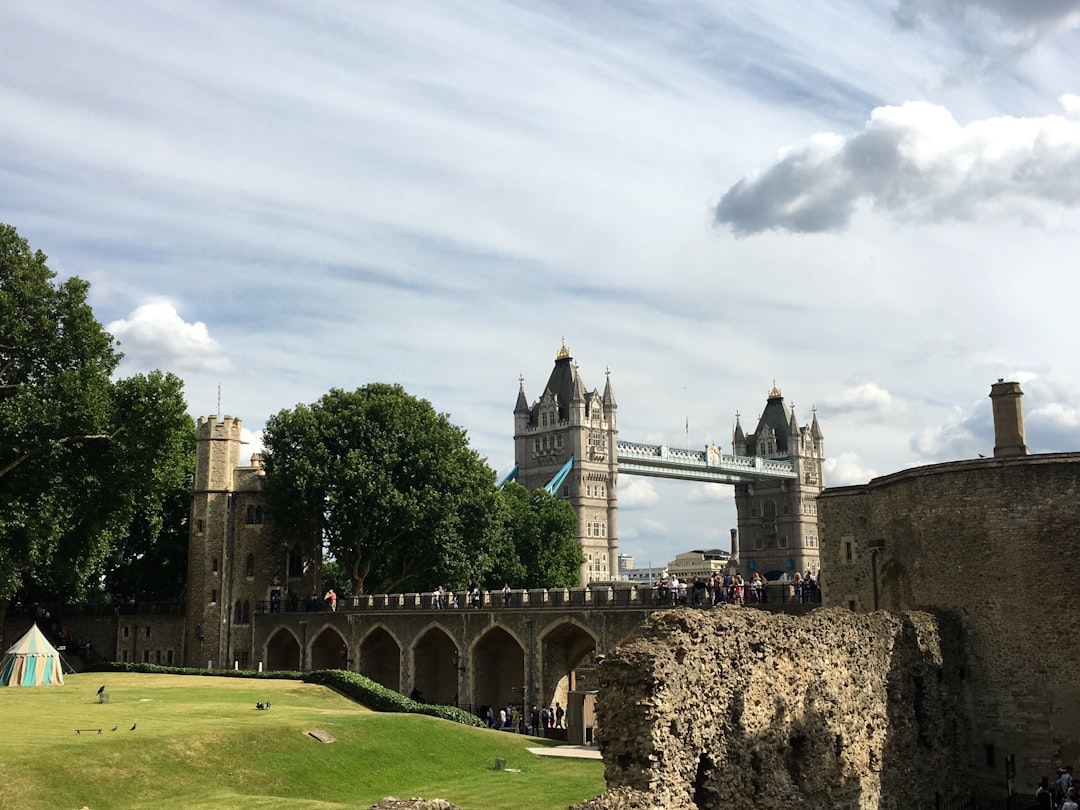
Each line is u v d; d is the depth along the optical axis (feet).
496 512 284.82
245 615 268.82
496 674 228.63
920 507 128.88
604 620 190.90
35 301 182.29
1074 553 116.37
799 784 83.82
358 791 113.39
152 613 276.41
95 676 212.64
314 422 265.34
